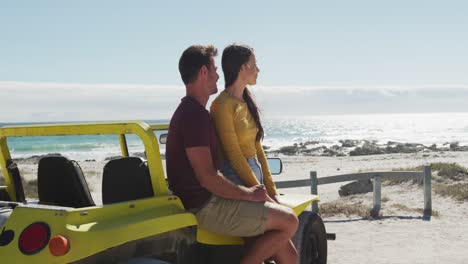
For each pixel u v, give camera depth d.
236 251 4.05
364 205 12.41
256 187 3.80
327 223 10.64
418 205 12.77
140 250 3.17
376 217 11.21
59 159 3.66
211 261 3.82
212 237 3.79
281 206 3.89
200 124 3.59
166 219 3.29
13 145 68.69
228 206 3.67
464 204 12.52
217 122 3.97
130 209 3.24
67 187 3.64
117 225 2.99
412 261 7.49
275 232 3.87
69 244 2.83
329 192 17.03
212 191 3.60
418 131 138.62
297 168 32.34
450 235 9.37
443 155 41.16
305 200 4.95
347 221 10.84
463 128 157.38
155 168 3.50
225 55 4.05
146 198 3.38
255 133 4.16
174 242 3.42
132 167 3.56
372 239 9.08
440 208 12.23
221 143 4.00
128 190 3.55
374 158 40.78
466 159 35.75
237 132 4.03
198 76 3.69
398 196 14.15
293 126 199.00
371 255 7.89
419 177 11.52
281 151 57.31
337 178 11.49
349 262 7.47
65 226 2.89
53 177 3.69
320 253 5.14
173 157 3.71
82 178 3.68
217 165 3.79
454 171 17.62
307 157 45.69
